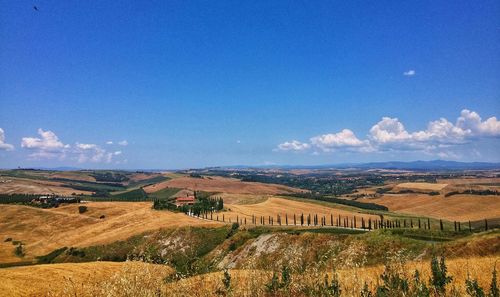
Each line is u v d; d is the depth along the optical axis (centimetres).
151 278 1097
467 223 19388
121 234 16275
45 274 4047
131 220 18900
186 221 17300
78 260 14750
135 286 1062
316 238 9525
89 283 1170
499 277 1623
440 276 1201
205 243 14575
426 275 1405
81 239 17262
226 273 1199
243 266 1290
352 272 1157
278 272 1220
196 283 1156
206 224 16125
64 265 4519
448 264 2070
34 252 16375
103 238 16275
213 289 1145
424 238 8706
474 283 1176
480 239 6347
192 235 15188
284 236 10825
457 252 6275
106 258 14500
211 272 1240
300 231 12175
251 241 11800
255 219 18575
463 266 1933
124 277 1072
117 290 1051
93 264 4653
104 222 19675
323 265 1182
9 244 17862
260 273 1230
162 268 1149
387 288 1152
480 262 2050
